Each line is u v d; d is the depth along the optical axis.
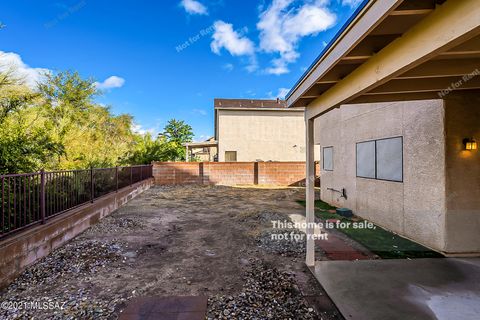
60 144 6.04
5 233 3.57
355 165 7.34
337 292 3.09
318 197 10.93
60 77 16.94
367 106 6.71
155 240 5.21
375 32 1.98
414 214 5.05
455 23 1.52
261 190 13.33
